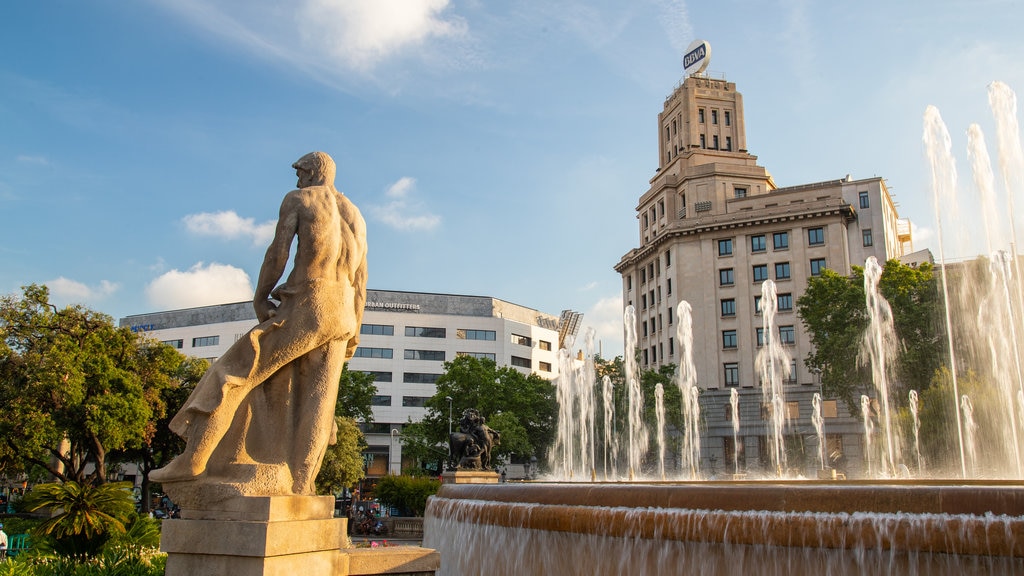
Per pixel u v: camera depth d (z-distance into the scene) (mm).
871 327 47094
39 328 31969
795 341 67562
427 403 65375
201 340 103750
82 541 11977
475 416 26203
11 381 30922
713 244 73000
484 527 11062
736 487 7855
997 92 28594
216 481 5461
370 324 100250
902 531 6648
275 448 5805
